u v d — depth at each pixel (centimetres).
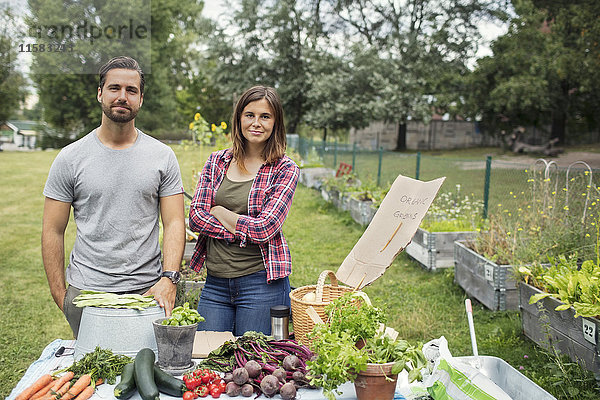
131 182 274
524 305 483
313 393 212
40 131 4097
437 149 3497
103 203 272
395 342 211
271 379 207
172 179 289
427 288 663
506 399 217
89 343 233
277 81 3441
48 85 3850
